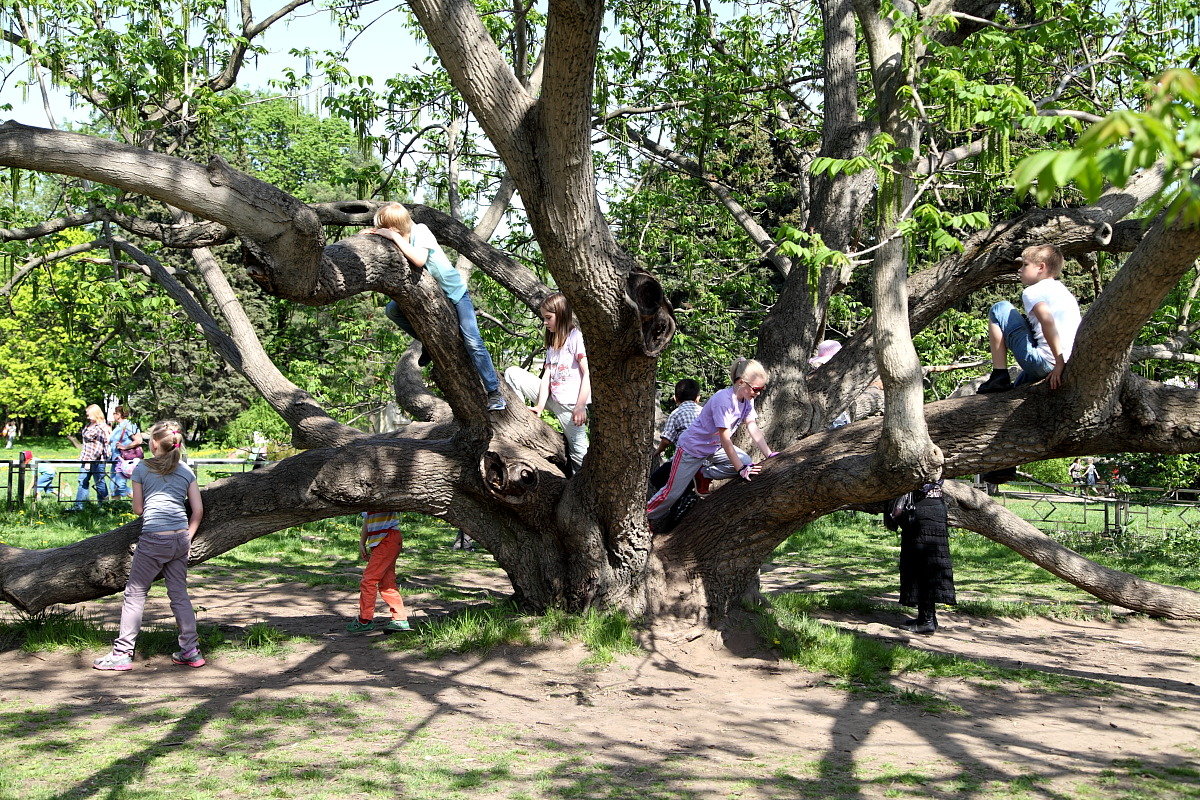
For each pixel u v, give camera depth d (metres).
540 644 7.48
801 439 8.24
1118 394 6.68
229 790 4.47
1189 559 15.43
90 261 12.77
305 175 33.06
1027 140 12.59
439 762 4.96
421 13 5.37
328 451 8.05
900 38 7.10
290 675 6.77
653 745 5.40
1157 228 5.52
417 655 7.33
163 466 7.03
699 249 17.55
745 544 7.87
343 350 18.44
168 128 12.79
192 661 6.98
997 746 5.52
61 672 6.76
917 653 7.77
